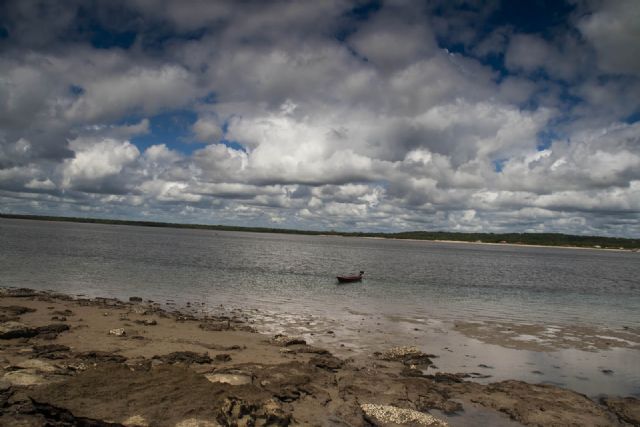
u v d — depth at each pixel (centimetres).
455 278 5862
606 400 1473
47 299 2825
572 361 1967
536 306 3638
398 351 1922
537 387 1562
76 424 999
